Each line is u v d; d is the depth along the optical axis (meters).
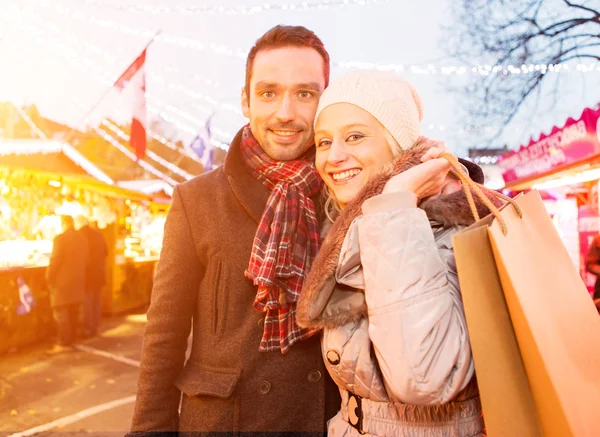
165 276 1.42
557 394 0.84
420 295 0.96
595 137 5.10
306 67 1.35
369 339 1.08
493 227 0.90
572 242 7.03
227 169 1.40
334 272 1.07
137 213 12.48
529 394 0.90
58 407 4.48
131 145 6.82
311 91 1.37
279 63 1.34
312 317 1.08
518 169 7.38
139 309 11.04
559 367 0.88
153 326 1.40
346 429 1.18
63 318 7.11
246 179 1.44
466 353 0.97
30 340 7.13
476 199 1.08
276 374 1.35
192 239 1.43
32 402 4.62
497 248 0.87
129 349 6.94
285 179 1.39
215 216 1.42
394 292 0.96
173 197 1.49
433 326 0.94
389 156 1.20
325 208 1.42
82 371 5.73
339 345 1.10
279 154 1.39
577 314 1.04
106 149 13.38
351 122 1.17
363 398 1.13
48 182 8.61
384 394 1.09
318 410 1.37
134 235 12.31
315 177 1.42
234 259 1.39
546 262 1.03
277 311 1.36
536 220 1.08
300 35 1.36
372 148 1.18
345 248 1.05
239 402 1.33
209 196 1.45
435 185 1.09
